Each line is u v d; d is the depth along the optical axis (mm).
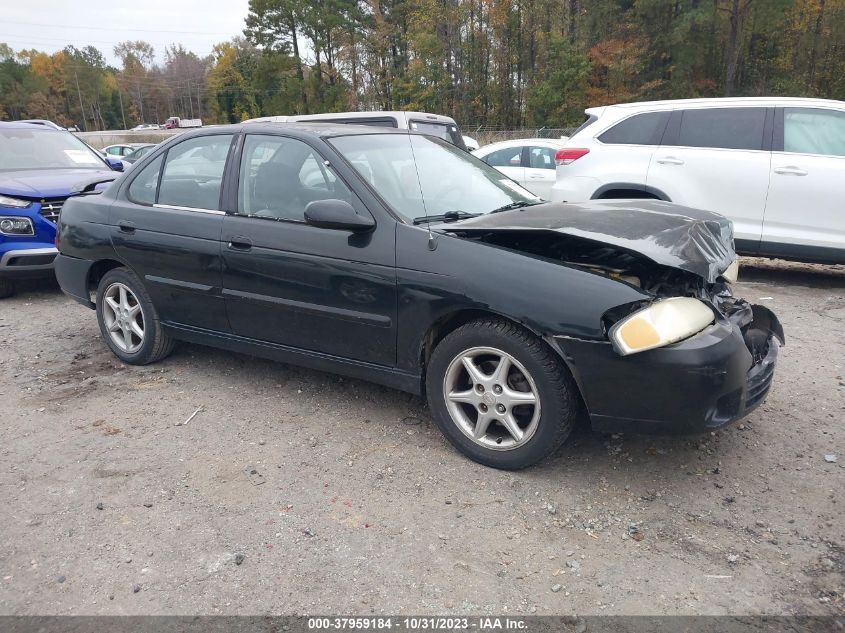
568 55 44312
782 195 6492
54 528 2914
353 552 2725
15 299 7066
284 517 2969
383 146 4039
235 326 4141
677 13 43719
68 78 116500
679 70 43406
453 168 4238
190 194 4293
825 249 6418
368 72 59781
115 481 3289
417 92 52031
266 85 66000
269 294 3867
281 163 3908
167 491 3189
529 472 3295
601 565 2625
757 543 2746
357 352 3650
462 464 3385
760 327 3604
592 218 3371
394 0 59156
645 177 7020
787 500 3041
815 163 6355
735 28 41406
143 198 4543
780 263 8211
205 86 118938
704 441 3582
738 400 2980
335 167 3678
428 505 3039
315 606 2432
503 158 11531
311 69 63719
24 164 7832
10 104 107312
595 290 2918
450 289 3203
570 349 2922
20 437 3768
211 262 4074
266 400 4215
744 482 3189
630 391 2885
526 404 3145
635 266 3262
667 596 2451
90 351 5223
